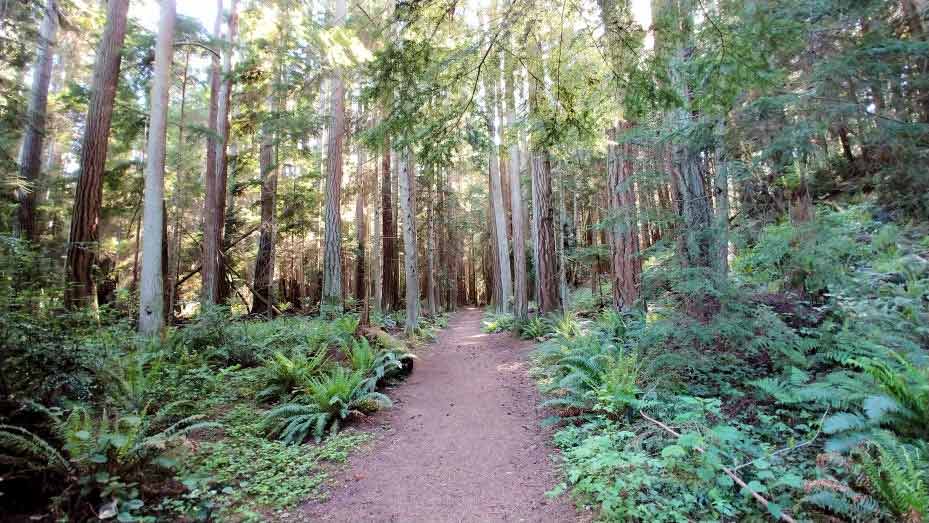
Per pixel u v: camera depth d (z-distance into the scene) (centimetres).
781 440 408
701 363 515
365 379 707
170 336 838
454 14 412
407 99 418
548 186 1318
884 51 529
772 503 304
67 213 1705
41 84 1470
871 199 832
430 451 517
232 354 852
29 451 351
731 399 502
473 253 3875
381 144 462
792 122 526
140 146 1836
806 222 523
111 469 356
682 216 595
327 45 598
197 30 1479
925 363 426
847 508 282
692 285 512
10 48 1112
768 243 538
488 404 687
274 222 1653
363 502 400
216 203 1551
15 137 1247
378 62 399
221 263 1669
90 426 371
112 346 637
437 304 2747
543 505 380
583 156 1458
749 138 543
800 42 410
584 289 1927
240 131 1748
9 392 407
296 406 565
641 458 379
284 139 1455
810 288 539
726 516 320
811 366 507
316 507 391
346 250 2127
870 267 682
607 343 738
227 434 534
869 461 304
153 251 941
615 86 463
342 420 600
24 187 1023
